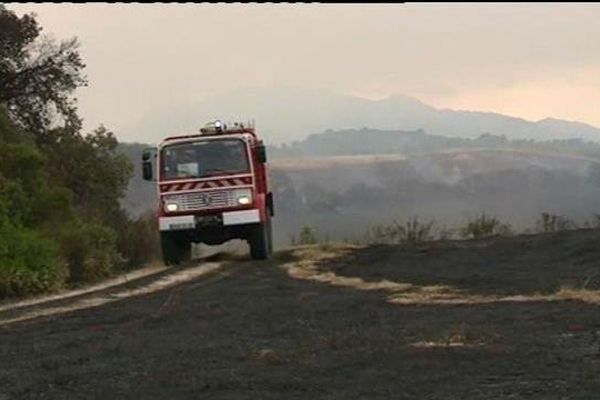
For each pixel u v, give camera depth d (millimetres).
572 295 14109
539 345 9648
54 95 39406
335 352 9805
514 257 21828
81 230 25703
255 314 13820
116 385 8531
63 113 39906
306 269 23578
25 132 36281
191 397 7926
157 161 28094
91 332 12680
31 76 38875
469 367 8672
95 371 9266
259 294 17312
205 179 27719
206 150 27938
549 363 8680
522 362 8797
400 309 13758
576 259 19812
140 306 16109
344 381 8297
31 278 20656
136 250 30734
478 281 17734
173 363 9555
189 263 28688
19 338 12438
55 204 26719
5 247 20734
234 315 13844
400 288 17344
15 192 24938
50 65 39062
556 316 11844
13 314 16281
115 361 9844
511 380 8047
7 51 38188
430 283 17984
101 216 33594
